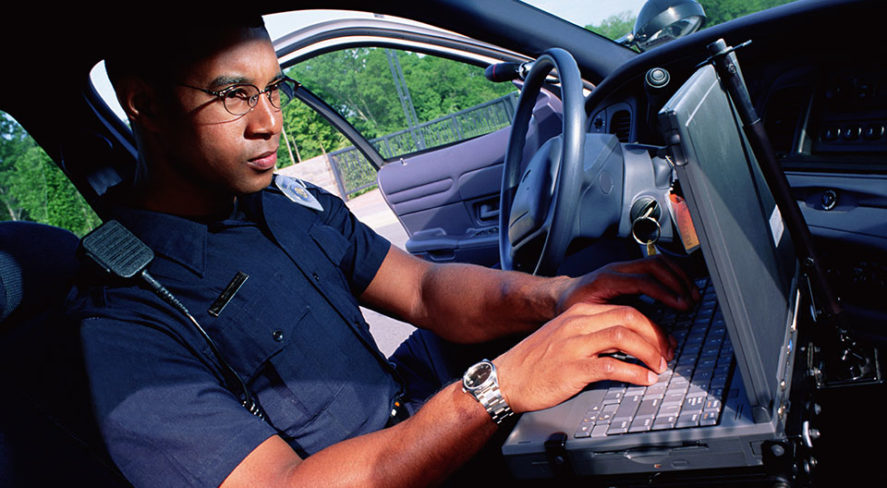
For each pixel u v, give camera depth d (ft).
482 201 8.29
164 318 3.04
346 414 3.50
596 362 2.61
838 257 4.03
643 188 4.50
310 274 3.72
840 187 3.93
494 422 2.71
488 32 5.69
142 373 2.77
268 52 3.11
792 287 3.13
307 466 2.79
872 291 3.86
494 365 2.76
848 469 3.58
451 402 2.76
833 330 3.35
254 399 3.32
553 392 2.61
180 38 2.87
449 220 8.59
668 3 5.02
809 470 2.40
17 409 2.86
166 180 3.34
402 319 4.54
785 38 4.18
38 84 4.75
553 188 4.28
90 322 2.85
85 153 5.20
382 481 2.69
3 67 4.52
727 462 2.33
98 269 3.06
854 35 3.80
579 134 3.96
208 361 3.13
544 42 5.83
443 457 2.71
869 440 3.72
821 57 4.03
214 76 2.93
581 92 4.09
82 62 4.73
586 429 2.63
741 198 2.50
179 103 2.98
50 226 3.72
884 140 3.74
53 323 2.97
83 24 4.34
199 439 2.69
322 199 4.42
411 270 4.55
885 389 3.66
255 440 2.78
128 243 3.17
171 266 3.28
